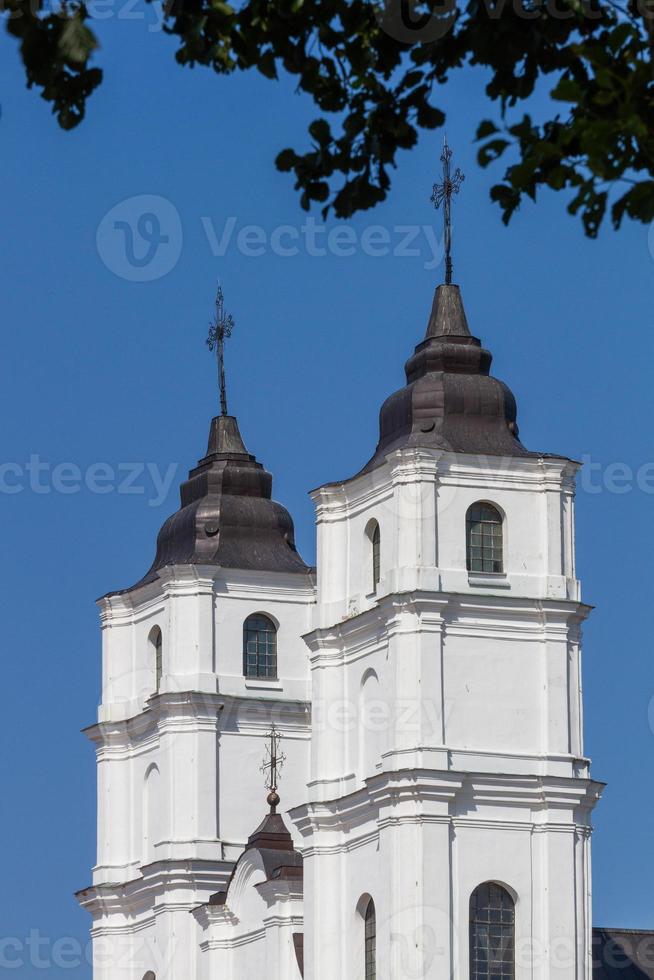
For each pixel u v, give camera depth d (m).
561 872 170.50
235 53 68.50
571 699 174.00
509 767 171.12
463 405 178.25
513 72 66.31
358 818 174.25
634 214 62.59
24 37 64.31
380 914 169.62
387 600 171.62
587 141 62.25
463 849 169.12
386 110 69.19
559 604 173.88
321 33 68.44
